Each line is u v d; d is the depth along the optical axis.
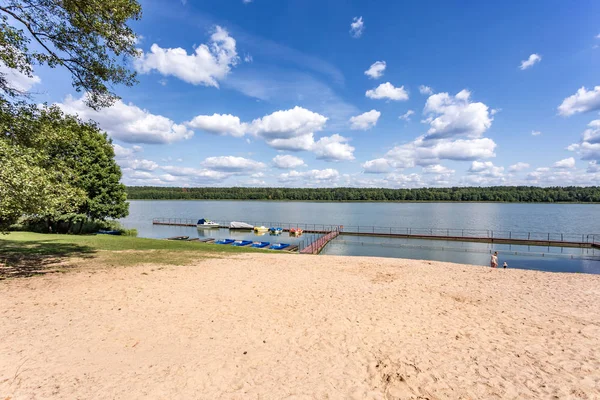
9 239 16.95
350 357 4.98
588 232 43.91
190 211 102.38
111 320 6.08
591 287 10.20
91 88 11.02
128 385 3.91
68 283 8.54
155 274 10.54
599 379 4.35
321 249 31.84
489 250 30.84
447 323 6.66
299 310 7.36
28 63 9.41
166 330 5.78
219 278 10.48
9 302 6.66
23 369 4.11
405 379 4.30
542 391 4.04
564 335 6.02
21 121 9.33
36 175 8.10
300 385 4.10
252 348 5.21
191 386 3.97
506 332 6.16
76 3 9.43
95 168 25.92
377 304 8.01
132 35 10.95
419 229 47.53
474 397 3.89
